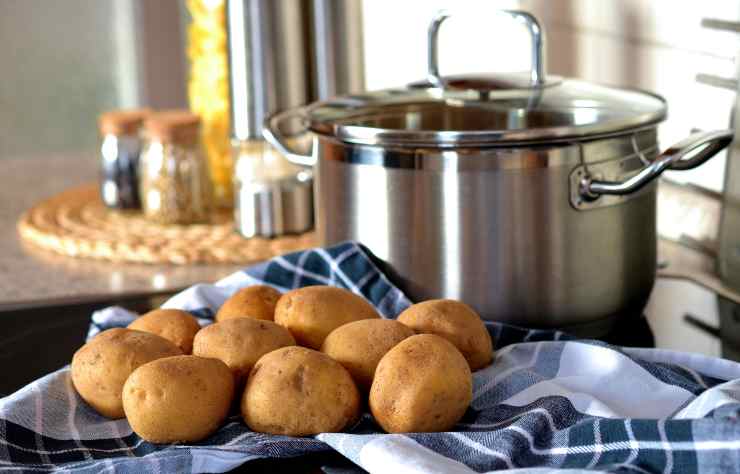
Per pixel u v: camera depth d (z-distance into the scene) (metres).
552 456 0.53
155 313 0.68
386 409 0.57
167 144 1.15
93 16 2.18
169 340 0.64
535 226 0.71
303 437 0.58
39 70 2.19
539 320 0.73
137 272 1.03
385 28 1.51
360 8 1.13
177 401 0.57
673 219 1.00
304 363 0.58
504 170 0.71
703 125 0.93
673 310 0.83
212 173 1.25
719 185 0.91
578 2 1.12
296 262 0.78
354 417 0.59
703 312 0.82
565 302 0.73
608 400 0.60
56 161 1.69
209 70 1.22
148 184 1.17
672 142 0.98
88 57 2.20
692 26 0.94
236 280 0.80
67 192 1.36
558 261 0.72
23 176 1.58
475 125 0.73
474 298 0.73
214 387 0.58
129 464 0.55
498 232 0.71
